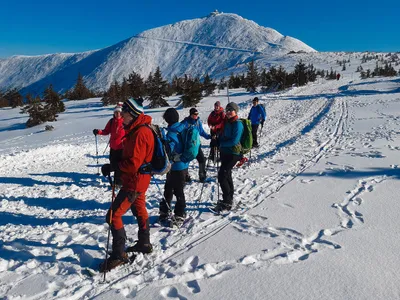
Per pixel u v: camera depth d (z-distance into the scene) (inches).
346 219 192.5
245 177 289.7
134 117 143.0
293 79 2100.1
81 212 225.5
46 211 228.7
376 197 225.0
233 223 192.5
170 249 161.8
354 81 2417.6
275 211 208.4
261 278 136.3
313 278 135.0
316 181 268.8
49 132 892.0
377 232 173.9
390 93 1205.7
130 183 145.1
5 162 381.4
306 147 420.5
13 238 182.2
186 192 255.8
